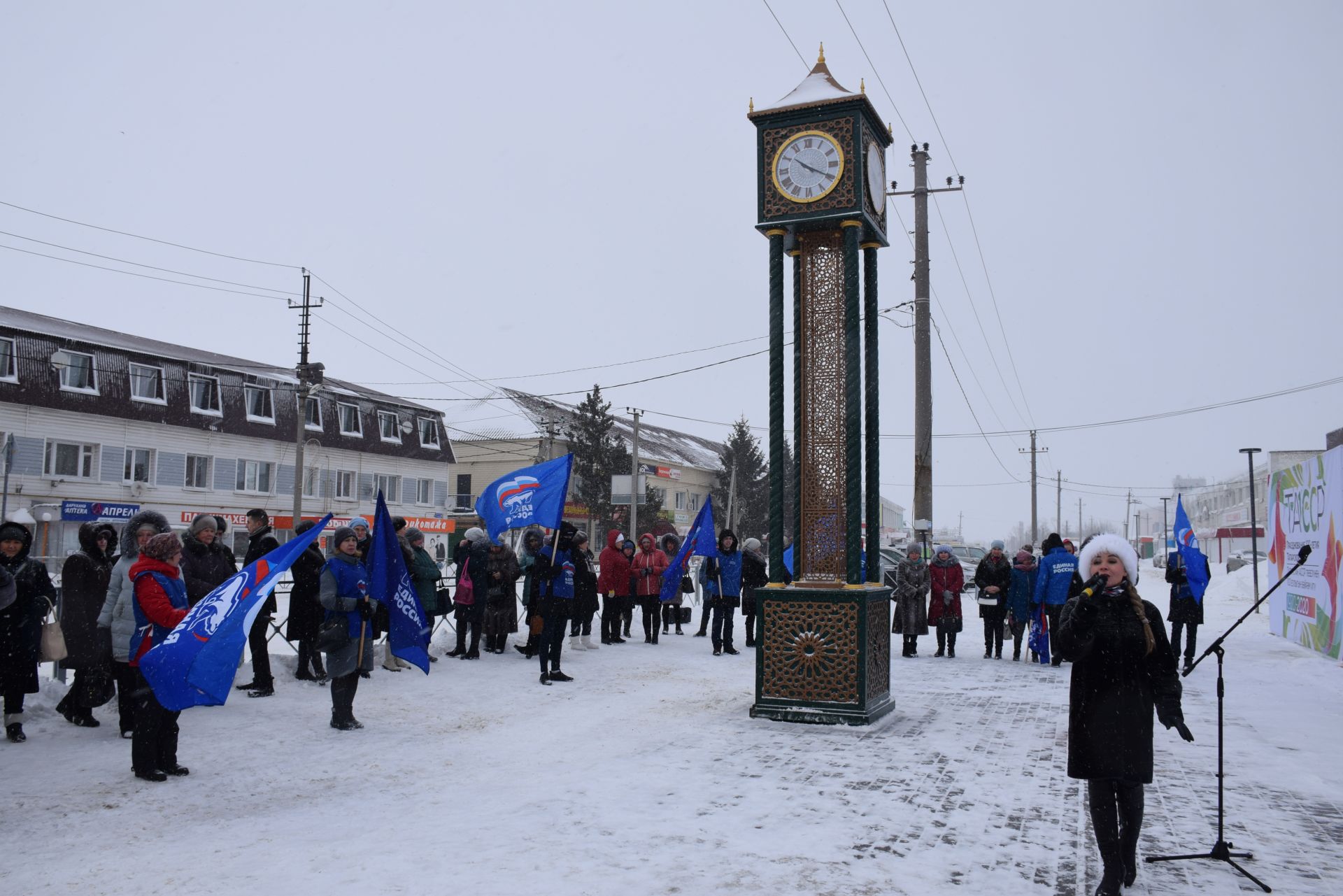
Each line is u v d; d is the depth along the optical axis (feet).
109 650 25.29
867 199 31.60
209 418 139.03
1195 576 47.01
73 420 123.03
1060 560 45.83
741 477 237.66
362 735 27.43
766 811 19.62
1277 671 44.04
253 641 32.35
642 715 30.99
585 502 200.85
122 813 19.49
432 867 16.25
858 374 30.78
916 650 51.72
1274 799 21.16
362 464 163.12
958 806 20.07
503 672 39.60
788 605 30.32
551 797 20.81
